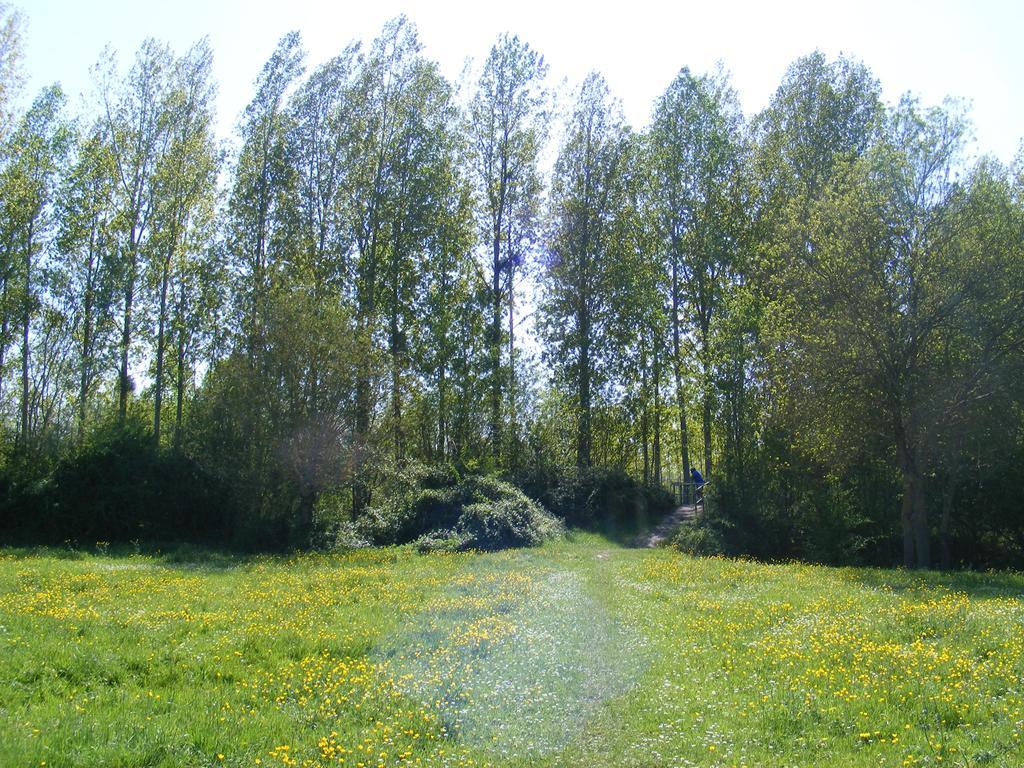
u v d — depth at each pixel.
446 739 8.70
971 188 29.11
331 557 30.23
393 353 43.88
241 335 39.16
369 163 46.06
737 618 15.75
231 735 8.41
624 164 47.88
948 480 33.25
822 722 8.96
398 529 36.66
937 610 15.50
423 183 45.03
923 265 28.73
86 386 42.53
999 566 34.53
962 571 27.92
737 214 44.78
